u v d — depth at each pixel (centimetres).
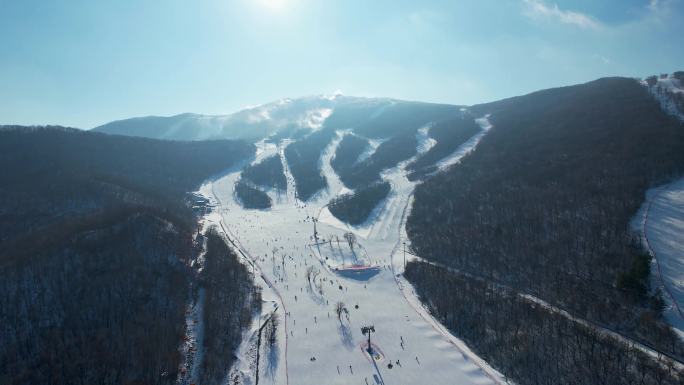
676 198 16962
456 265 17638
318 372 11750
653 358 10750
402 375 11444
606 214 16825
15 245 16738
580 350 11225
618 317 12488
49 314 12431
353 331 13712
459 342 12875
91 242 15975
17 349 11075
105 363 10819
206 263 17688
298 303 15662
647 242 14725
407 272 17862
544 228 17525
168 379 10906
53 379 10262
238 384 11206
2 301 12538
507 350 11919
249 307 14875
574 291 13888
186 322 13412
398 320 14312
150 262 15888
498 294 14538
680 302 12312
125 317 12700
